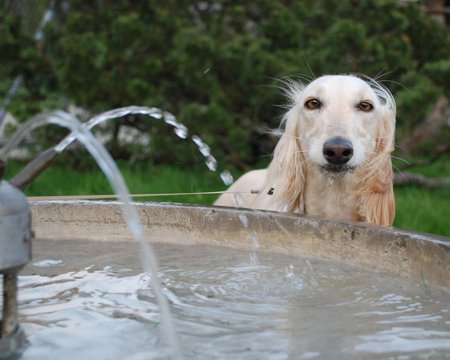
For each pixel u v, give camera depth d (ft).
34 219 10.03
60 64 23.82
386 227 8.54
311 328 6.49
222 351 5.88
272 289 7.75
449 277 7.54
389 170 12.37
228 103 23.36
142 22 23.63
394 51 22.18
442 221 18.83
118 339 6.14
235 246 9.53
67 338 6.14
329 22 24.81
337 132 11.02
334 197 12.30
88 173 24.81
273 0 25.46
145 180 23.43
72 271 8.41
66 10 27.27
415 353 5.85
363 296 7.51
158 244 9.83
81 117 25.98
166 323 6.05
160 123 23.45
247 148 24.40
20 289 7.65
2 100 27.91
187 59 22.18
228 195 14.75
